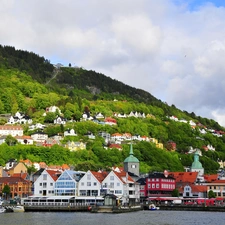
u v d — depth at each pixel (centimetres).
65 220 17212
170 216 19762
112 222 16575
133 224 16012
